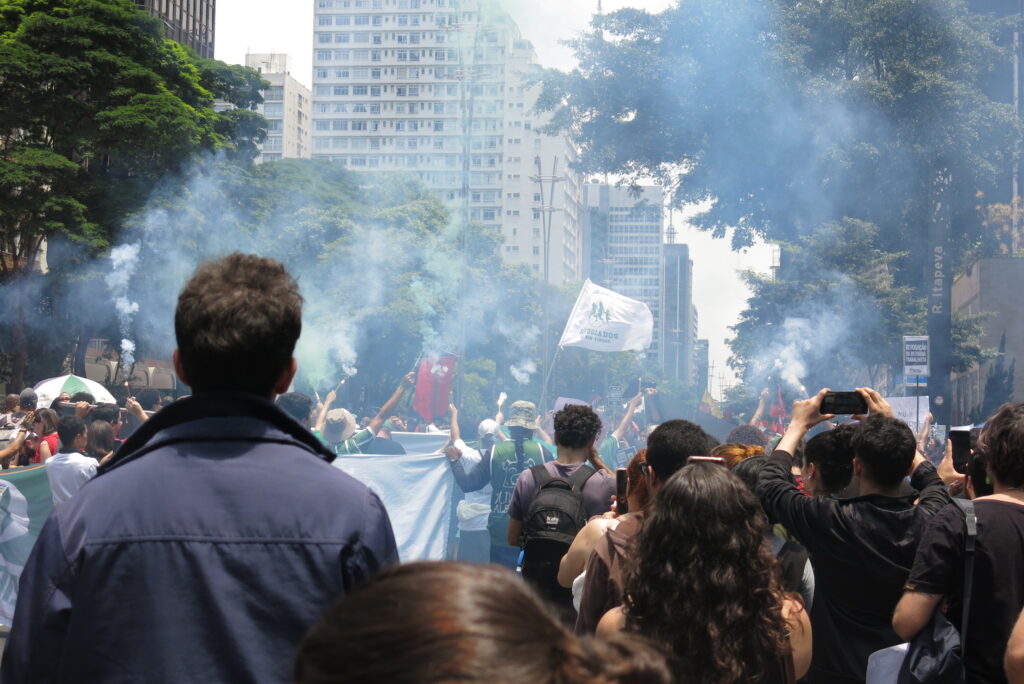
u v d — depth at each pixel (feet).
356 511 7.98
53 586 7.71
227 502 7.79
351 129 639.76
